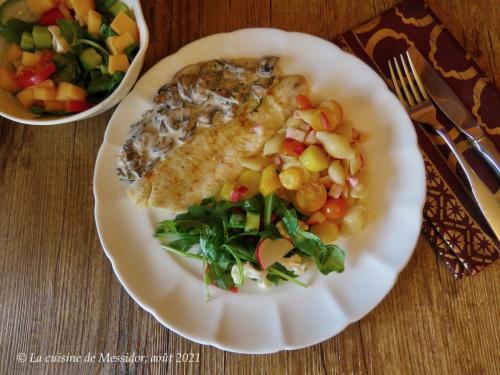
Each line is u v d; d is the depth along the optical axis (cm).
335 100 33
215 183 32
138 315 31
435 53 33
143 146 31
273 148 31
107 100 29
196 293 31
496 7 35
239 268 30
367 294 29
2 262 32
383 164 31
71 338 31
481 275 30
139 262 31
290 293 30
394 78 33
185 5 36
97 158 32
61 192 33
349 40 34
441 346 29
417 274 31
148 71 33
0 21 31
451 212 31
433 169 32
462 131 31
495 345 29
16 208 33
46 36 31
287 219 30
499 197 30
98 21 31
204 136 32
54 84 30
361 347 30
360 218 30
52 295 32
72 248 33
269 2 36
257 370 30
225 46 33
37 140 34
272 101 32
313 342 29
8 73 30
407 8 34
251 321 30
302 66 33
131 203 32
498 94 32
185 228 31
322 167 30
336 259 29
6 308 32
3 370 31
